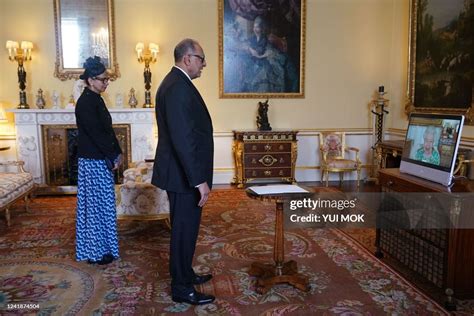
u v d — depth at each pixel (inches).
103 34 222.5
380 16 243.8
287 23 236.2
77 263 120.7
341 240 139.8
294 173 232.2
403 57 232.2
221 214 172.4
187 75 91.6
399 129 234.8
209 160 93.4
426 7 203.0
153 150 221.6
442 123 102.7
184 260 95.1
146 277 110.6
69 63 222.2
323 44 241.6
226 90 236.5
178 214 93.0
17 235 147.3
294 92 242.1
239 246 133.9
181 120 85.8
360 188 225.3
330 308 92.6
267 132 224.5
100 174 116.0
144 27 226.2
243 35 233.5
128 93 228.4
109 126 116.4
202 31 230.7
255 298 97.8
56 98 218.8
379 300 96.3
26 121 210.5
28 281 108.2
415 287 103.3
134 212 142.7
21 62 212.1
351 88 247.1
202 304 94.9
